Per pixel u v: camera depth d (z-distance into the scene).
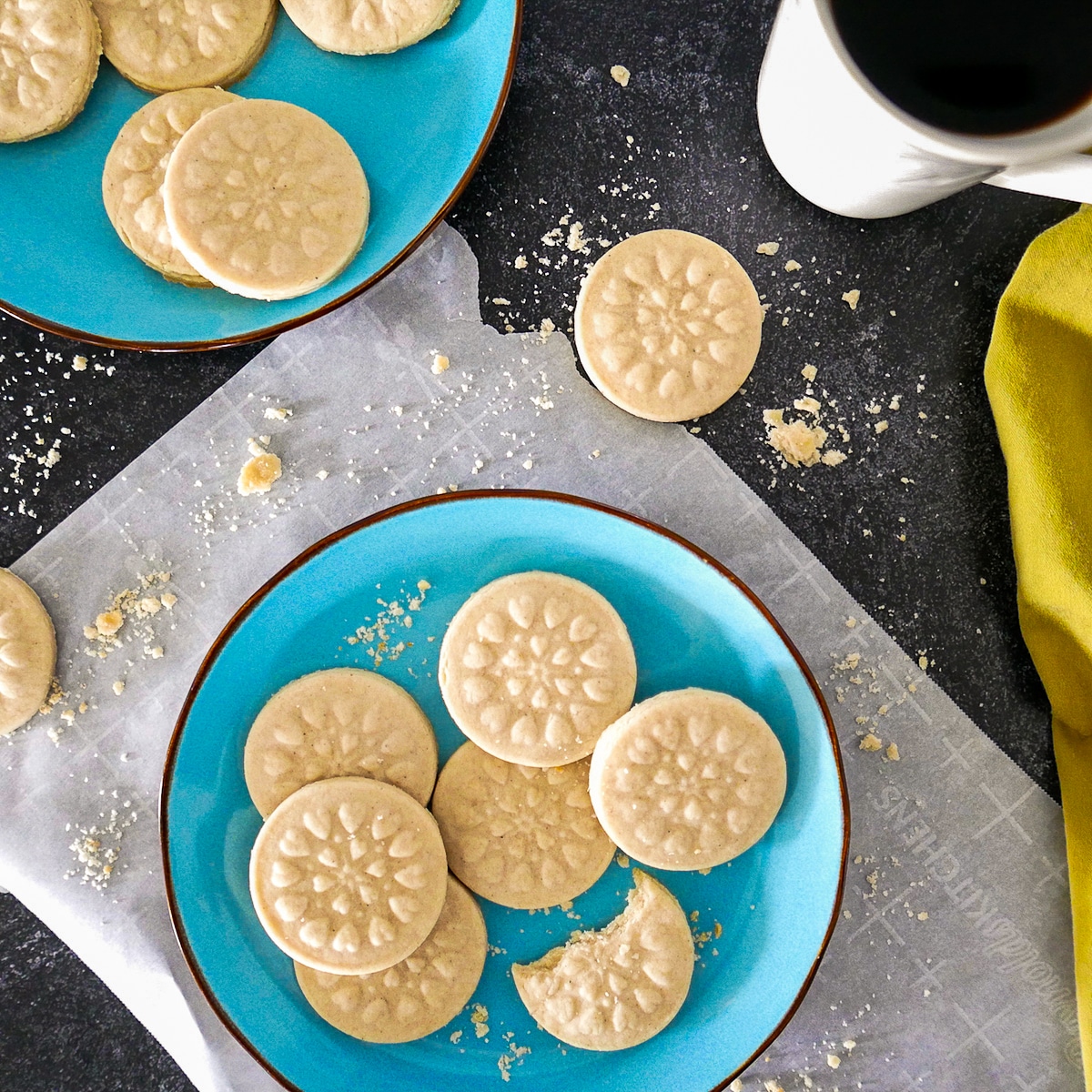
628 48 0.64
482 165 0.64
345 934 0.61
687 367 0.62
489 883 0.62
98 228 0.62
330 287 0.62
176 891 0.61
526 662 0.62
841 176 0.60
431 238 0.64
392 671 0.63
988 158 0.54
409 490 0.64
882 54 0.55
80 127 0.62
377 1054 0.62
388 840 0.61
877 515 0.64
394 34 0.61
